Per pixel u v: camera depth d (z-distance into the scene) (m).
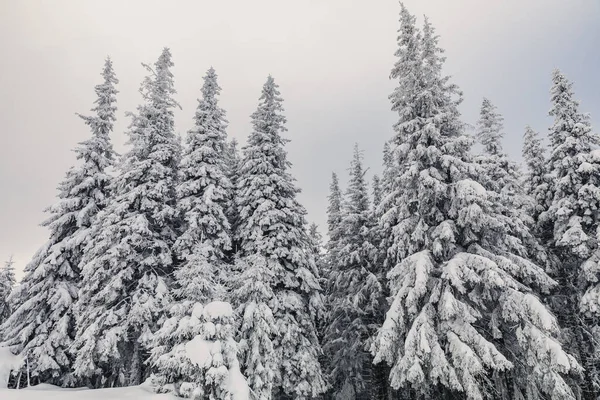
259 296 17.09
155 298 17.20
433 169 16.17
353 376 23.11
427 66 17.59
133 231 18.14
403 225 16.52
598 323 18.02
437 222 16.47
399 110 18.53
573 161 19.28
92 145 23.58
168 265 19.41
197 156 20.23
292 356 17.27
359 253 23.66
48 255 21.23
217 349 11.32
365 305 22.89
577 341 18.48
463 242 16.03
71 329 19.78
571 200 19.03
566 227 18.97
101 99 24.83
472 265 14.14
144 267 18.70
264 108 22.81
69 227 22.16
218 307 12.20
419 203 16.61
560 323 19.20
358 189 25.34
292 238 19.45
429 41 17.91
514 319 13.43
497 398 14.20
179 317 12.59
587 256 17.89
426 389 14.62
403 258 17.16
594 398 17.44
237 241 21.19
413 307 14.55
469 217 14.59
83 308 18.27
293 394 17.06
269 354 15.86
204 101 22.34
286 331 17.14
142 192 19.05
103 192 23.34
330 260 27.72
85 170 23.00
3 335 20.38
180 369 11.46
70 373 18.62
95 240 18.64
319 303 19.14
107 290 17.00
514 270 14.30
